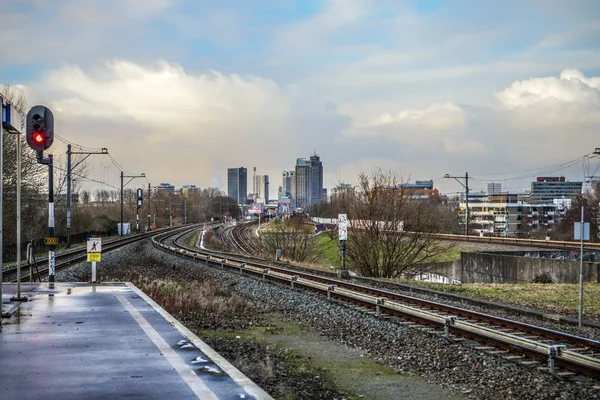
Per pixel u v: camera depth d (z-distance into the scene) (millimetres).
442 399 9820
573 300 21984
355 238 37000
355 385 10648
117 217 116625
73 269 31984
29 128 16453
